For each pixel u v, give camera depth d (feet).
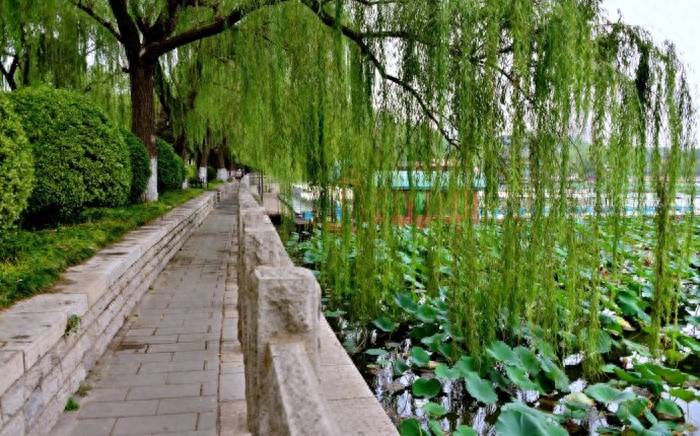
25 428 7.62
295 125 22.00
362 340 20.56
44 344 8.30
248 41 25.38
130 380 10.84
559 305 21.22
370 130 18.92
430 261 19.94
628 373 16.06
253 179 134.00
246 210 17.94
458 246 16.85
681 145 16.33
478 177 16.38
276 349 4.73
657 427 13.03
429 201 18.26
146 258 19.10
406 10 16.87
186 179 63.62
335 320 23.17
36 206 18.54
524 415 11.38
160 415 9.23
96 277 12.34
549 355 16.58
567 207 15.64
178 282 20.88
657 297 17.78
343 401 8.00
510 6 14.85
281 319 5.13
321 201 21.45
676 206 17.11
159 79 45.57
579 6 15.76
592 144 15.76
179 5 31.22
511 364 15.43
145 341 13.48
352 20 19.22
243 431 8.65
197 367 11.62
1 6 24.54
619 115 15.67
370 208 19.72
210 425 8.87
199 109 43.32
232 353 12.60
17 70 47.57
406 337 21.08
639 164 16.38
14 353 7.33
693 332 23.52
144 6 34.63
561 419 13.88
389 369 17.75
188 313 16.26
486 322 17.31
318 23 21.07
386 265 20.92
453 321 17.37
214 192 66.59
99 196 20.15
